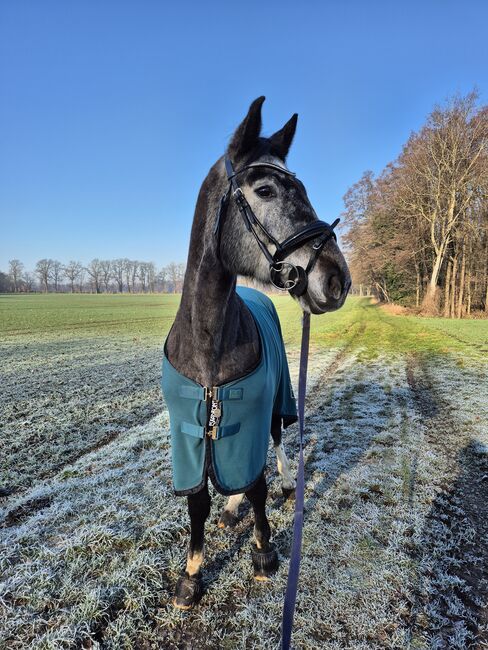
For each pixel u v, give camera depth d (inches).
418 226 1070.4
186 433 75.4
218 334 71.6
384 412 213.2
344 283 63.8
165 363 80.2
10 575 92.4
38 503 124.5
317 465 147.4
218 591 88.9
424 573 93.1
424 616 81.7
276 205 65.7
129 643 76.6
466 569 95.0
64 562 96.4
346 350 452.8
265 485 87.0
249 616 82.0
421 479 137.6
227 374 74.0
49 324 804.6
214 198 72.1
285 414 110.5
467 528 109.6
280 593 88.4
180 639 78.5
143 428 192.7
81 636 77.0
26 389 272.8
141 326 789.9
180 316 76.8
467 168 941.8
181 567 96.3
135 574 92.0
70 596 85.9
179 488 77.0
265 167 67.0
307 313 71.7
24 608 83.3
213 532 109.9
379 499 125.0
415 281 1248.2
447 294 1034.7
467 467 147.5
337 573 93.2
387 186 1156.5
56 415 215.8
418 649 74.6
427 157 984.3
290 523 112.7
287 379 111.7
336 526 110.9
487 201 956.0
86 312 1203.9
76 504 121.2
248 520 115.9
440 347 442.9
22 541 104.2
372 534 107.4
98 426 199.9
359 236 1293.1
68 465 153.9
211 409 73.5
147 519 113.7
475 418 199.3
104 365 366.9
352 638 77.3
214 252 69.6
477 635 77.8
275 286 66.7
